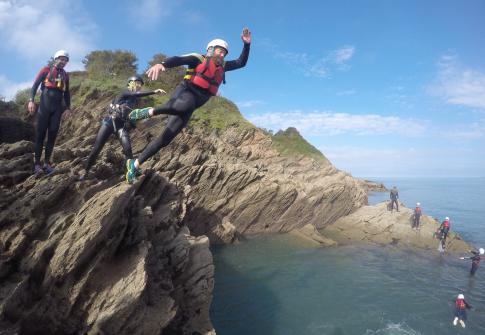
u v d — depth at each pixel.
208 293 11.08
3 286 6.39
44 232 7.39
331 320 13.61
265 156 37.16
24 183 8.07
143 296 8.27
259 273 18.45
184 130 25.38
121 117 5.68
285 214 26.95
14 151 9.41
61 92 7.74
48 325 6.98
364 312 14.45
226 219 23.94
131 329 7.92
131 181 4.86
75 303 7.37
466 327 13.54
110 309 7.43
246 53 4.80
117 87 23.05
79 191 8.31
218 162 24.06
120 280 7.79
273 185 25.70
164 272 9.74
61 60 7.61
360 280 18.25
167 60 3.92
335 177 33.62
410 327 13.40
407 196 90.44
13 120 13.01
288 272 18.83
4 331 5.88
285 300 15.24
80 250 7.11
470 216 48.22
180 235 11.48
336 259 21.73
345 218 31.42
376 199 59.78
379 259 22.36
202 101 4.44
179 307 10.33
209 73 4.30
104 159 10.77
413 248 25.59
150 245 9.38
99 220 7.23
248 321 13.22
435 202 72.44
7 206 7.47
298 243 24.48
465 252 25.16
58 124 7.95
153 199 12.82
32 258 6.93
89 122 19.03
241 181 24.75
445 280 18.98
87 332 7.41
